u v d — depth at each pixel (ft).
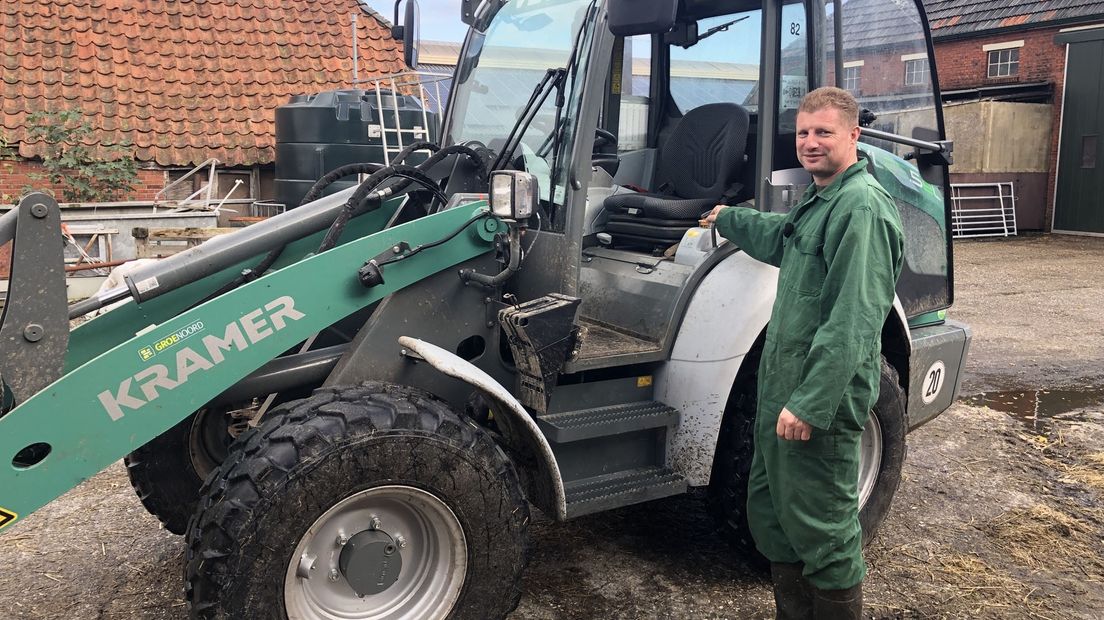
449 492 8.84
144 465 11.42
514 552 9.33
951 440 17.10
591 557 12.22
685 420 10.99
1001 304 31.27
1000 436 17.35
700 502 14.14
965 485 14.87
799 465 8.63
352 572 8.73
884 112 12.97
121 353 8.32
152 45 38.09
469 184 11.58
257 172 36.88
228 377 8.87
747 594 11.30
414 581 9.21
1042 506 14.03
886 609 10.98
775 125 11.73
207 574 7.97
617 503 10.37
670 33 14.20
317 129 30.99
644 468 11.19
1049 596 11.37
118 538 12.68
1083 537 13.03
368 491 8.51
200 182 35.99
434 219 9.96
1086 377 21.79
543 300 9.93
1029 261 42.63
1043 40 54.34
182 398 8.63
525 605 10.92
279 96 38.11
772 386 8.87
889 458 12.19
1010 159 53.31
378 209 11.75
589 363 10.32
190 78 37.55
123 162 33.47
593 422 10.43
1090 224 52.95
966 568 12.04
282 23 41.06
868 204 8.38
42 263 8.35
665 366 11.24
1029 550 12.61
